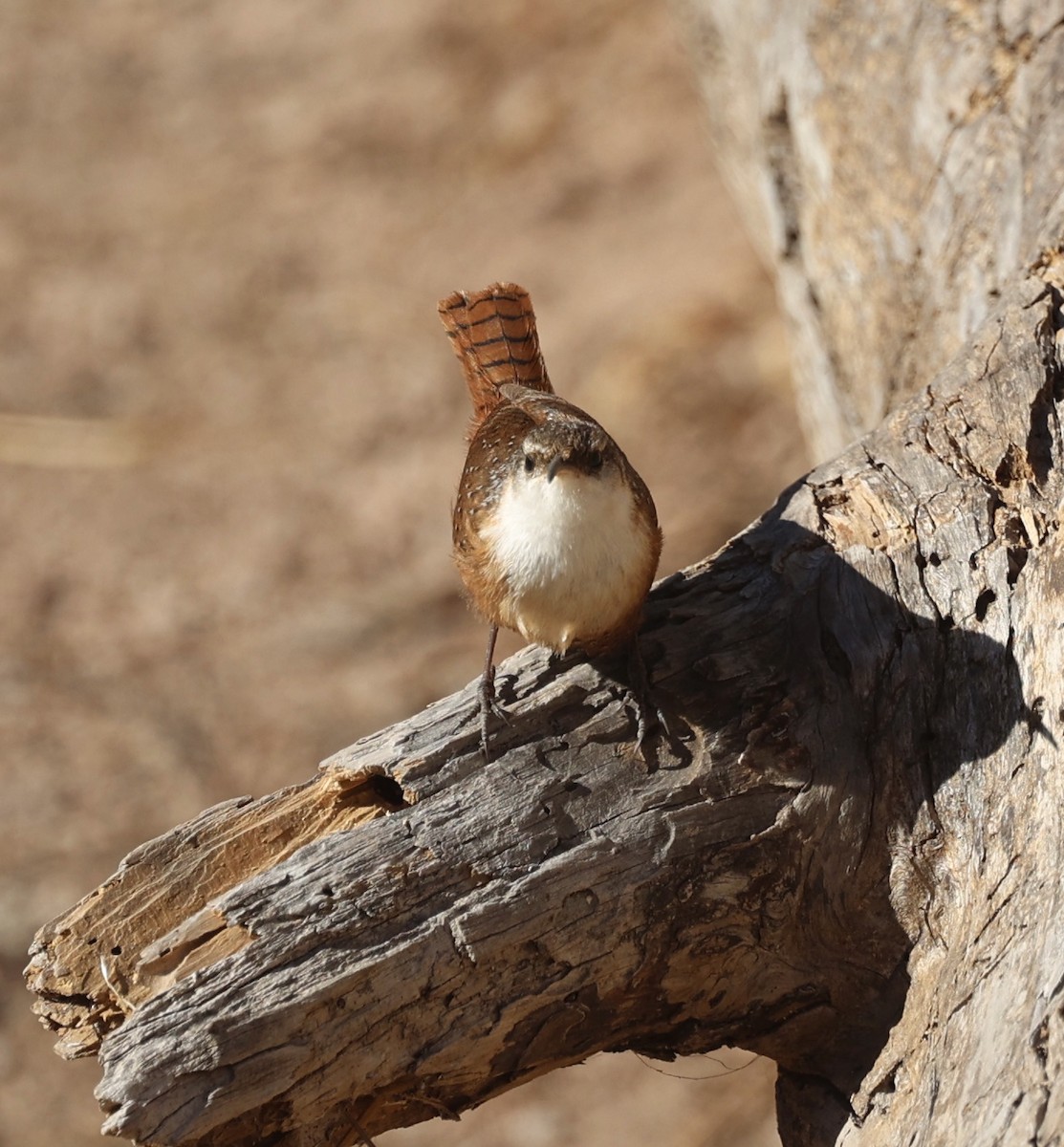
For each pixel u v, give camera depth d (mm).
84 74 29766
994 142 9336
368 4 30078
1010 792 6582
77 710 17734
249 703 17641
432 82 27672
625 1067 14461
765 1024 7363
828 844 6965
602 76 26859
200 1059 5992
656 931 6832
